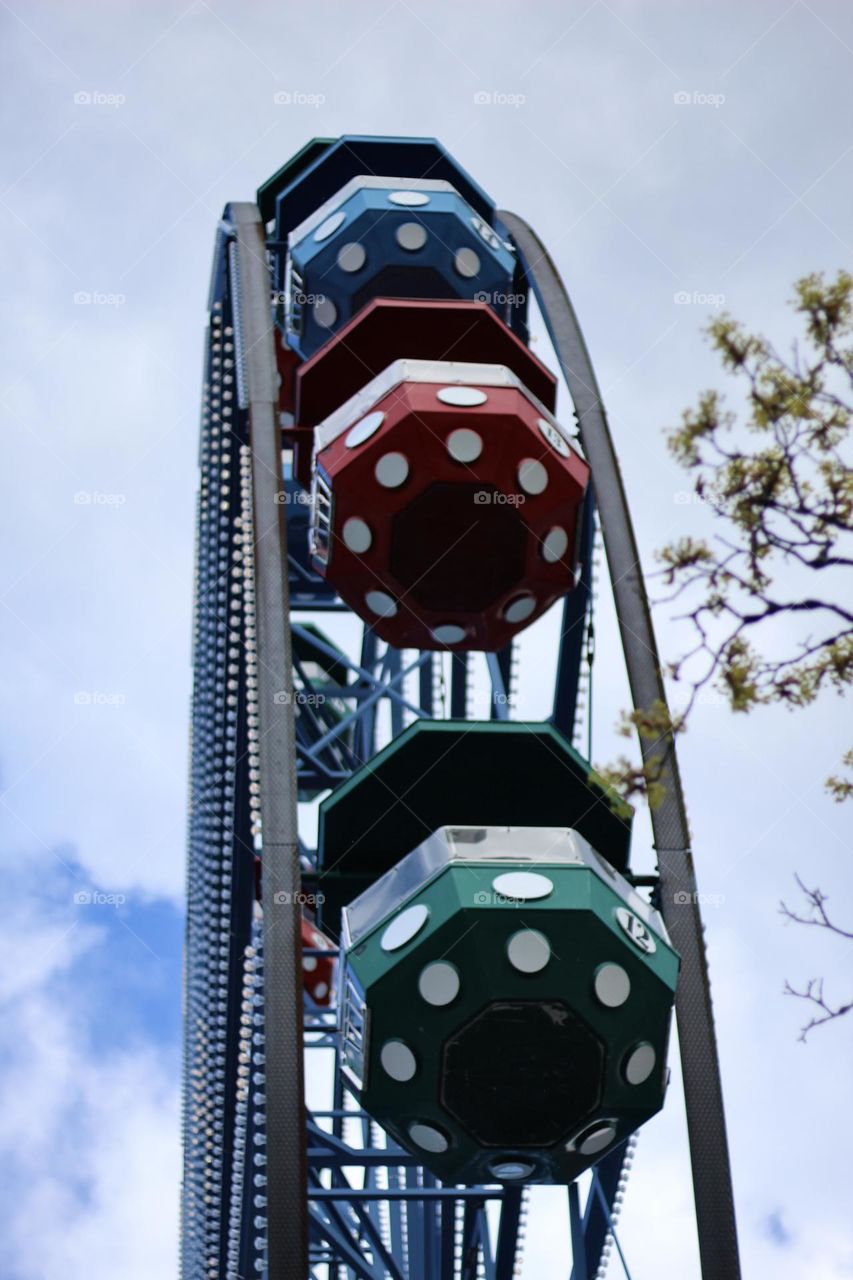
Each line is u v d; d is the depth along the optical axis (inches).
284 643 1064.2
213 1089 1253.1
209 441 1338.6
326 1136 1109.7
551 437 1119.6
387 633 1190.3
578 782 1048.2
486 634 1187.9
